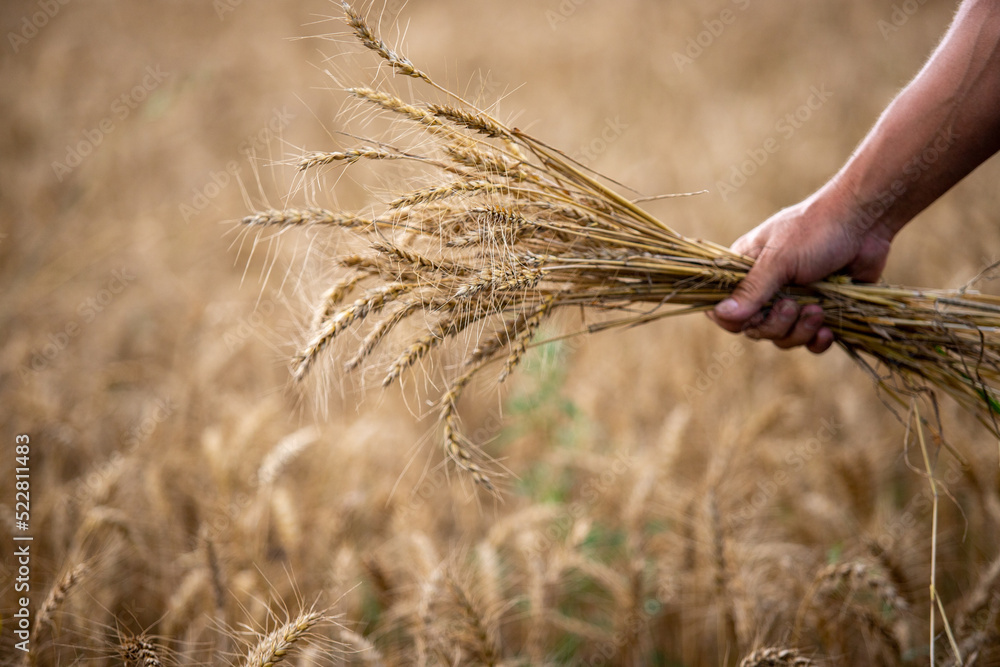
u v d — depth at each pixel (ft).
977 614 7.09
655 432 11.63
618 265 6.18
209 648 7.33
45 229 15.72
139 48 26.99
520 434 11.27
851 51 26.43
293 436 9.09
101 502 8.28
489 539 8.55
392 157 5.59
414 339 5.97
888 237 6.69
